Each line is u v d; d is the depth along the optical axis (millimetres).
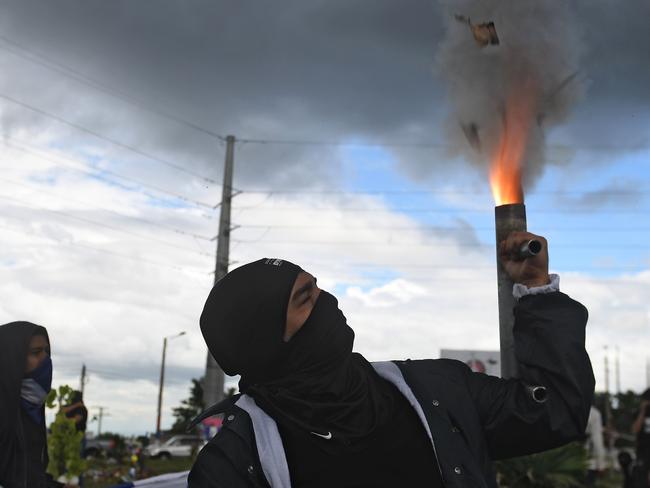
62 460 8078
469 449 1778
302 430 1747
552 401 1773
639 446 8039
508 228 1854
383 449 1755
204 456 1784
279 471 1710
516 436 1831
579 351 1780
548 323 1793
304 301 1805
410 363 1933
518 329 1844
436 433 1762
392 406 1802
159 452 46719
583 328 1809
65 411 8203
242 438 1770
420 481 1759
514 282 1858
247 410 1800
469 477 1729
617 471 20469
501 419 1826
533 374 1806
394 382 1818
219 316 1829
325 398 1766
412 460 1762
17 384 4062
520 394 1829
